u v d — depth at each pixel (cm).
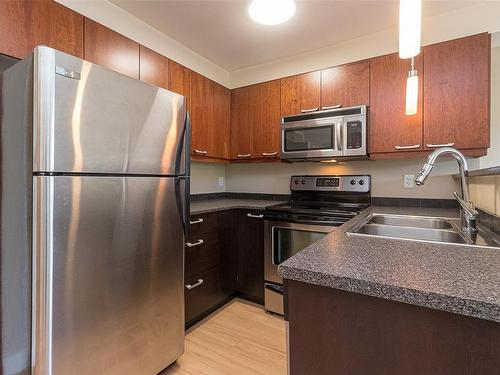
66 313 112
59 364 110
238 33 221
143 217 141
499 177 120
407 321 64
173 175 157
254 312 235
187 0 181
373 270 70
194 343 190
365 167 256
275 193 302
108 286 126
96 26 171
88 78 117
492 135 219
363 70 223
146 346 145
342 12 193
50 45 149
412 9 92
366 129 218
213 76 277
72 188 112
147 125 142
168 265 156
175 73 225
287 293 79
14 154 116
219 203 271
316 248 92
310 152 241
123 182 131
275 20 190
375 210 210
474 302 53
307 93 249
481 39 183
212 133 268
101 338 124
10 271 119
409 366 64
